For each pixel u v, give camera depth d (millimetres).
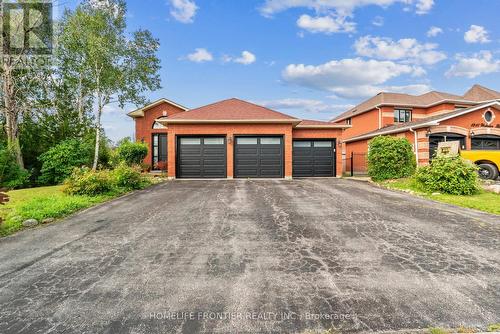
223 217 6555
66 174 13930
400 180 12344
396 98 26719
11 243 4984
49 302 3053
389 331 2508
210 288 3293
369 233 5273
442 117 15891
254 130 15102
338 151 16797
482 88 27750
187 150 15133
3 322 2715
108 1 16359
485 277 3494
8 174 12445
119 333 2525
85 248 4684
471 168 9773
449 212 6953
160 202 8469
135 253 4422
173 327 2594
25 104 16031
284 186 11734
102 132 18172
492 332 2482
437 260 4016
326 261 4008
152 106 21281
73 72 18031
